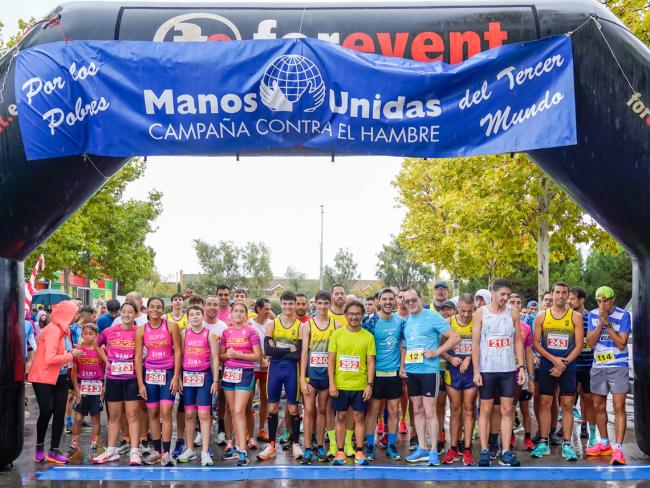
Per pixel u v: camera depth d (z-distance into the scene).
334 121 6.55
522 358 6.97
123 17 6.69
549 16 6.58
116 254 24.36
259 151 6.68
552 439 7.95
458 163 15.95
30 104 6.44
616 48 6.56
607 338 7.09
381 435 8.50
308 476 6.43
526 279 34.28
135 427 7.09
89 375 7.59
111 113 6.55
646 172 6.57
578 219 14.74
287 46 6.52
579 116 6.56
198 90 6.52
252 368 7.14
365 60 6.50
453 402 7.15
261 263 50.88
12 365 6.69
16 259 6.87
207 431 7.01
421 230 25.42
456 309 7.91
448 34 6.57
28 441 8.33
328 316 7.39
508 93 6.46
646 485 6.06
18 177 6.48
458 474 6.48
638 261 7.07
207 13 6.71
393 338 7.16
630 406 11.20
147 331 7.05
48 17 6.73
